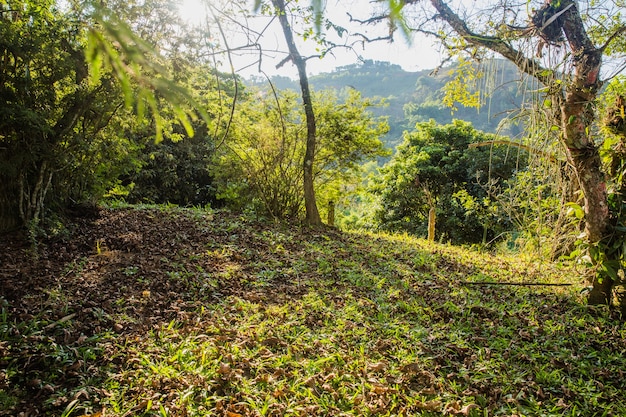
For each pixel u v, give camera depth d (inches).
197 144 552.4
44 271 175.9
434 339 150.3
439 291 202.2
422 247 309.0
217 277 195.0
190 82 221.6
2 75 189.8
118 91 208.4
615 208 173.0
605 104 189.8
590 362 140.4
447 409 112.0
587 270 197.0
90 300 158.1
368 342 146.0
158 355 128.3
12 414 101.0
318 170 376.2
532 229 242.5
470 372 130.1
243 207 369.1
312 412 108.5
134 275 184.9
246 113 351.9
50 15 198.8
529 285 215.2
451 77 251.9
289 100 358.3
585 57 158.6
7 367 115.8
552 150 178.5
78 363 119.6
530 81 168.4
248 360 128.3
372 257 257.1
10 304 145.0
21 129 196.9
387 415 109.0
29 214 212.8
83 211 270.5
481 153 551.5
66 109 217.2
